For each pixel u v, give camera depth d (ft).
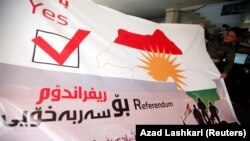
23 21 3.13
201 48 6.26
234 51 7.58
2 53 2.79
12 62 2.84
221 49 7.91
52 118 2.86
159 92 4.46
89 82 3.53
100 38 4.17
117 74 4.02
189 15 23.13
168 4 21.01
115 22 4.70
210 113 5.19
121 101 3.76
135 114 3.80
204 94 5.38
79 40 3.80
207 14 22.12
